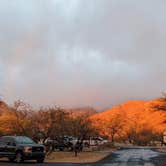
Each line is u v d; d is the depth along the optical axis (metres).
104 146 65.94
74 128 47.50
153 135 106.81
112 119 92.62
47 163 26.50
